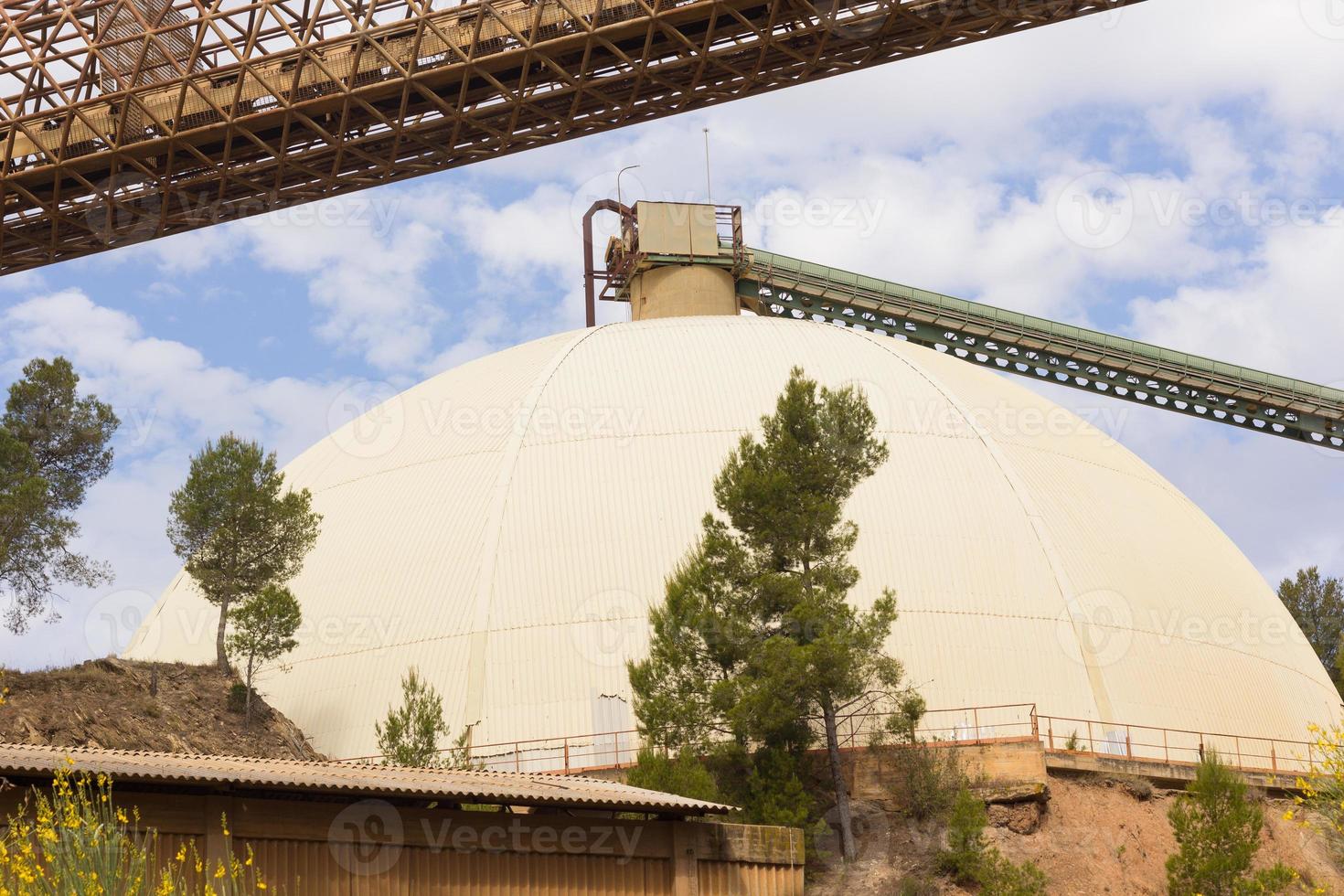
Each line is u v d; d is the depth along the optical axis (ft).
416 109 137.49
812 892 118.62
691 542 154.61
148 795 79.97
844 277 223.51
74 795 73.36
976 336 222.69
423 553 159.22
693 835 93.76
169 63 135.44
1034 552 160.45
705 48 130.31
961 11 128.26
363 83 136.26
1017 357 223.51
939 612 151.23
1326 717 175.01
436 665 148.66
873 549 154.81
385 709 147.33
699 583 129.39
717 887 93.61
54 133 139.74
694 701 124.67
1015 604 154.61
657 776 115.85
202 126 134.92
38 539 143.95
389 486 170.71
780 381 174.40
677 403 170.91
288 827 83.51
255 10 134.10
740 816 118.11
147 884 67.82
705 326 188.75
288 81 136.36
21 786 75.51
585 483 161.68
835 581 129.49
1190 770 139.23
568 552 155.22
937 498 162.61
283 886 82.48
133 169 138.31
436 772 96.12
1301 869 134.41
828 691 123.75
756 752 124.36
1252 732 158.81
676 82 135.23
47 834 62.23
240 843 82.02
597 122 137.18
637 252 217.77
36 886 60.39
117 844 63.16
